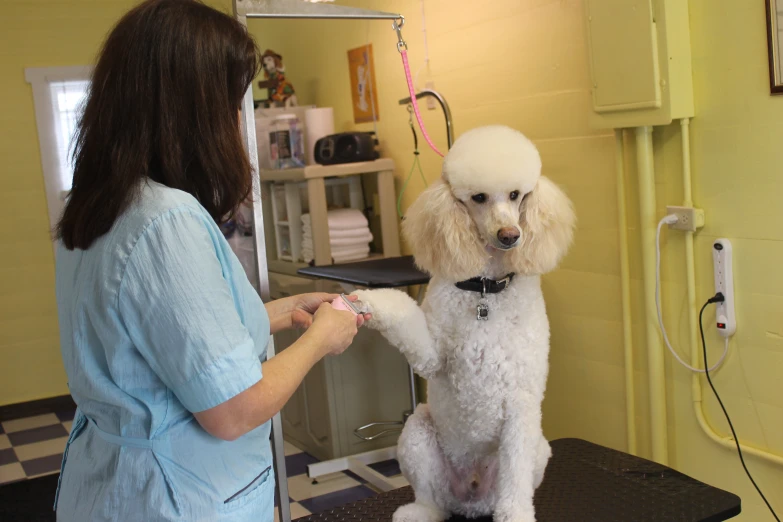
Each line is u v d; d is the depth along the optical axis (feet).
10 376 15.16
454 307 5.57
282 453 6.76
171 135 3.44
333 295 5.27
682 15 6.70
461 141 5.61
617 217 7.88
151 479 3.41
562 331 8.87
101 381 3.44
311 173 11.06
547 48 8.45
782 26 6.06
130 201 3.34
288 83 13.84
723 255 6.81
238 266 3.64
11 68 14.75
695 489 6.01
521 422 5.41
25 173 14.94
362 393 11.07
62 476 3.81
